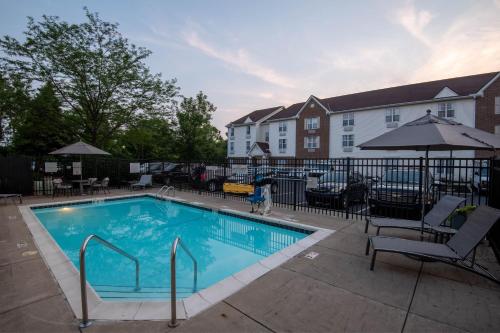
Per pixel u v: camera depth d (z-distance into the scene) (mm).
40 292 3354
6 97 16547
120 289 4398
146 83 19031
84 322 2629
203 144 29422
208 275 5109
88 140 19906
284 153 38531
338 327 2633
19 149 23906
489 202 5809
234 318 2785
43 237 5770
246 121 44625
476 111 23297
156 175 17703
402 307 3020
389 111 28375
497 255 4445
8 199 11445
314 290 3424
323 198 9945
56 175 15531
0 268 4129
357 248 5133
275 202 10859
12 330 2555
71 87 17266
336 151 32531
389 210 8656
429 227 5250
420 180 7699
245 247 6859
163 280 4832
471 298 3230
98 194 13352
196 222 9273
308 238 5797
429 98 25719
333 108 33156
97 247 6719
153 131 21500
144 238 7570
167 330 2561
